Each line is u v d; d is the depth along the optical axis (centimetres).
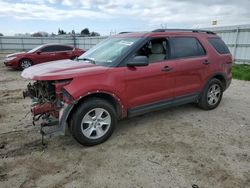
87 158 335
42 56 1266
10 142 383
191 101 500
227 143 380
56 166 315
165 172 300
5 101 629
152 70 408
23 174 297
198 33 508
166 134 414
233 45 1391
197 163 321
